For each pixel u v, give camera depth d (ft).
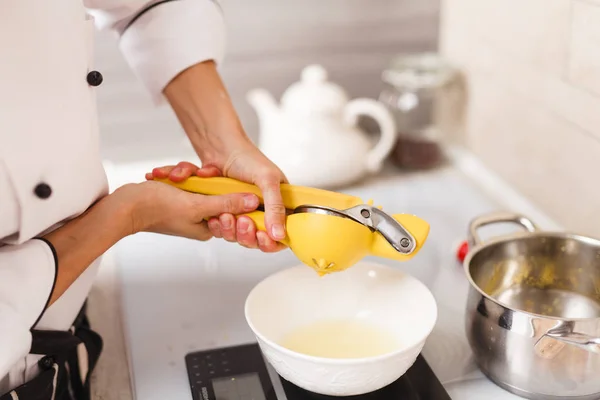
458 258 2.86
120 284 2.76
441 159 3.79
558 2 2.84
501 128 3.43
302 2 3.79
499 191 3.46
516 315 1.95
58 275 1.87
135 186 2.10
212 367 2.22
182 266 2.90
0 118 1.68
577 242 2.40
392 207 3.34
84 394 2.15
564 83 2.88
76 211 1.95
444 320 2.48
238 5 3.73
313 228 1.95
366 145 3.59
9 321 1.73
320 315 2.34
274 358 1.96
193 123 2.50
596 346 1.85
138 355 2.32
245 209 2.09
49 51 1.77
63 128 1.81
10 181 1.71
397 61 3.81
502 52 3.33
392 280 2.31
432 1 3.91
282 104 3.62
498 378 2.10
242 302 2.63
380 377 1.90
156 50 2.47
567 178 2.94
